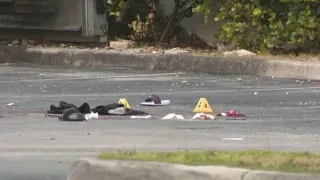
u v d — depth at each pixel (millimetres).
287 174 20906
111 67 68812
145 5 77312
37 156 30203
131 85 55188
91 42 78875
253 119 39969
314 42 66438
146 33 76375
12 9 79500
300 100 46844
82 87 54125
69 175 23188
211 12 71562
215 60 63125
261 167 21797
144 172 22250
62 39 79812
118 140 33188
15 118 40312
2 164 28922
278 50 67688
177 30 77438
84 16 77000
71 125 37812
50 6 78375
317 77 57250
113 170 22594
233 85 54688
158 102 45438
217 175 21453
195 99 47844
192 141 32750
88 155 29812
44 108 44219
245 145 31531
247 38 68875
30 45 77625
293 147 30984
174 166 22000
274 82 56094
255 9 66625
